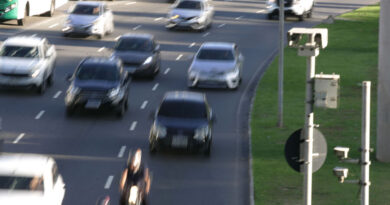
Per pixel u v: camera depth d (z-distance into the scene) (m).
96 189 37.78
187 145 43.81
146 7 109.69
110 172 40.91
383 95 44.81
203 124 44.62
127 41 67.81
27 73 58.06
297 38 23.44
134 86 64.00
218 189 38.72
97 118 53.16
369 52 82.50
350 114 56.12
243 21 100.62
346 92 63.84
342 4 121.62
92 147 45.91
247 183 39.91
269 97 61.62
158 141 43.94
